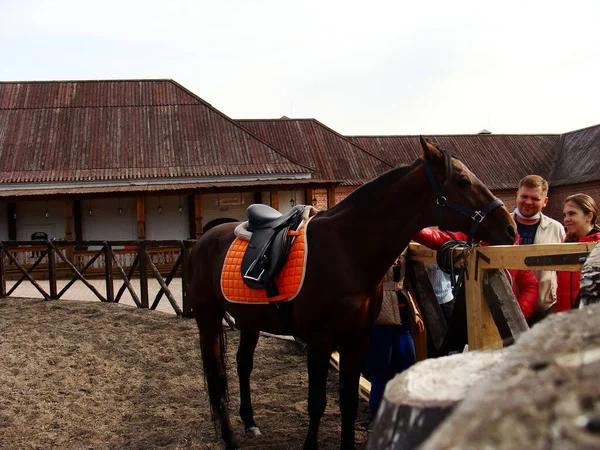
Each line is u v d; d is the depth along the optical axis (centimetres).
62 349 708
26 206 2331
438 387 92
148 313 923
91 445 408
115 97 2747
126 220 2394
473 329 303
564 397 56
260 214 375
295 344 695
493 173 3700
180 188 2155
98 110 2666
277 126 3397
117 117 2639
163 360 657
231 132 2609
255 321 360
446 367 104
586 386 57
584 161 3666
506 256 273
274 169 2431
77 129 2556
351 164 3192
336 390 514
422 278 390
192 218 2419
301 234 332
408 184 309
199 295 411
